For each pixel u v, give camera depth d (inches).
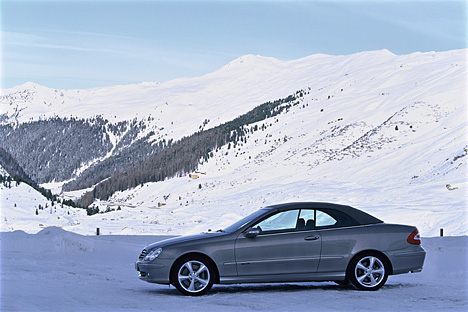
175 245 405.1
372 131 6879.9
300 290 427.8
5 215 2738.7
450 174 3784.5
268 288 440.8
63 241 805.9
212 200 5265.8
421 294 410.0
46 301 353.4
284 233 416.2
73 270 552.1
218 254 404.2
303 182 4778.5
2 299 344.2
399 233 432.1
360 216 434.0
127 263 682.2
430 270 617.0
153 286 464.1
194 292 400.5
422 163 4729.3
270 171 7180.1
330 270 418.6
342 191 3833.7
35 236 860.6
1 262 583.5
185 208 4507.9
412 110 6909.5
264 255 409.4
